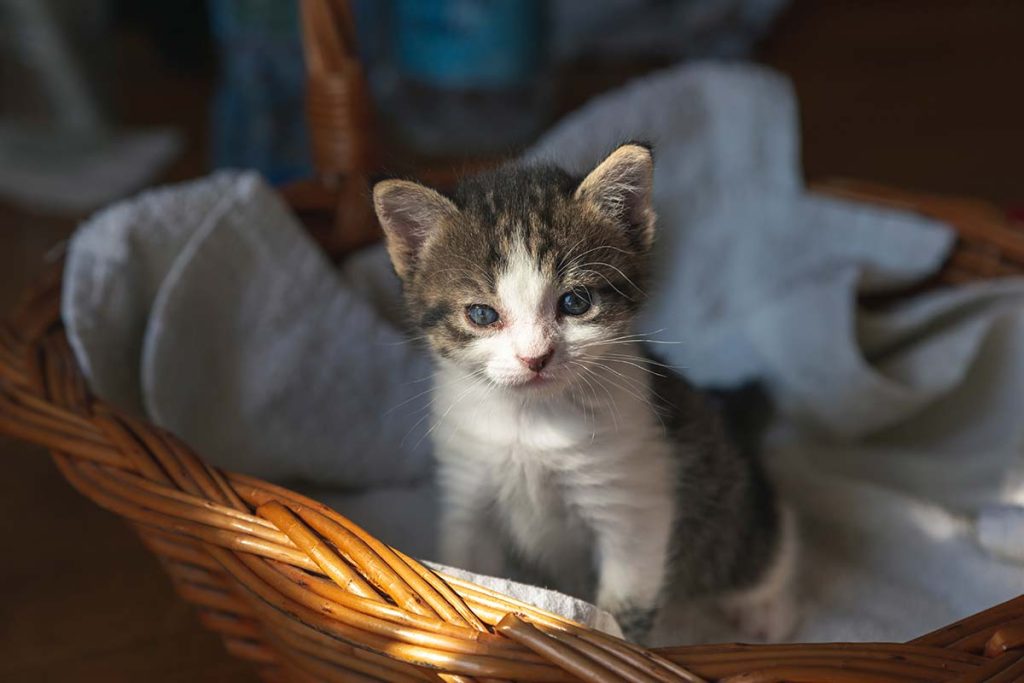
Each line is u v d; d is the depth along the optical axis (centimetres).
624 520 37
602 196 36
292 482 44
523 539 39
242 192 43
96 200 65
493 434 36
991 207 48
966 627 31
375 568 32
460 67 71
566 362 35
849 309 46
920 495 45
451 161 69
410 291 37
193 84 77
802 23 88
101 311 40
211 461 42
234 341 43
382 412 44
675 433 38
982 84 80
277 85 68
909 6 91
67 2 67
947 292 47
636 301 36
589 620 34
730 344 48
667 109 49
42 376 38
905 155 71
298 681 35
